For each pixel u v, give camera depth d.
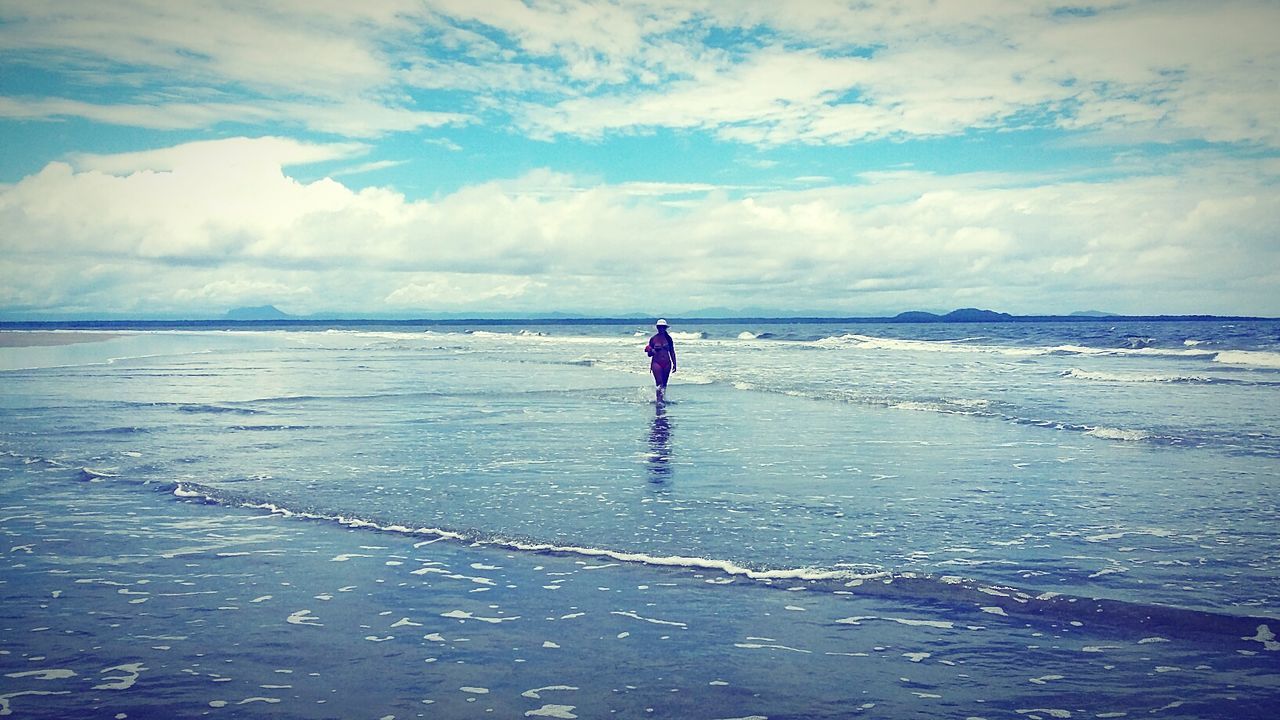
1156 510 8.93
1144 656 5.02
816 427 16.23
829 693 4.54
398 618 5.72
